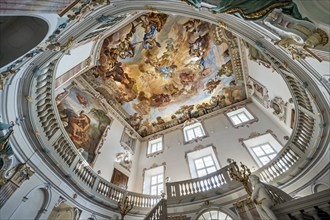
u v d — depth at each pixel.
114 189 11.34
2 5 2.57
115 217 10.42
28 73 7.39
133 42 16.34
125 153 16.55
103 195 10.45
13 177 6.94
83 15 5.46
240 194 9.45
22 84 7.45
